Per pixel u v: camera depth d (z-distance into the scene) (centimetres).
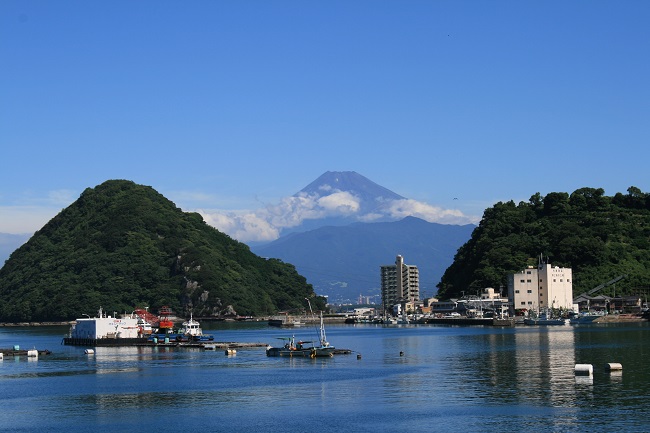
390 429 11800
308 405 13750
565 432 11281
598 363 18262
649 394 13712
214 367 19750
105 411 13625
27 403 14525
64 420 12962
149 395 15150
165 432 11969
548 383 15212
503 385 15188
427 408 13162
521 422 11900
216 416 13000
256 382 16612
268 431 11881
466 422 12031
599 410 12512
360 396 14512
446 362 19675
